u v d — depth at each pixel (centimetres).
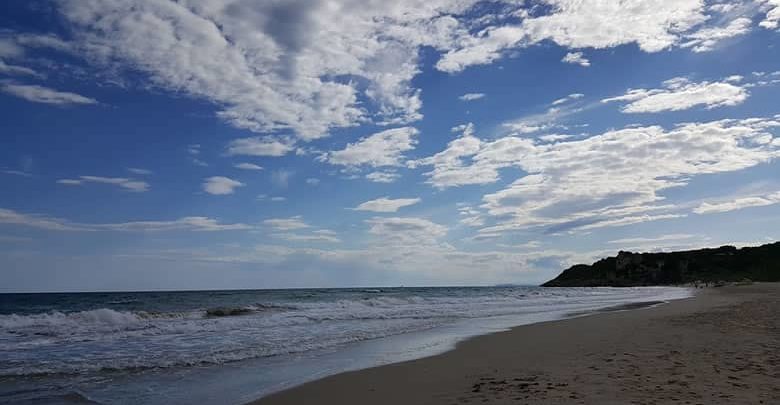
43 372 977
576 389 707
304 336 1532
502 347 1252
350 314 2381
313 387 834
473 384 802
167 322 1945
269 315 2328
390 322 1991
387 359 1112
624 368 854
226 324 1878
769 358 904
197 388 841
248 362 1089
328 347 1305
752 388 675
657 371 812
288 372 973
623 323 1731
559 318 2120
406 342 1394
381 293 6900
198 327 1777
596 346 1174
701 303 2880
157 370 1001
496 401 667
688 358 926
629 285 11500
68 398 779
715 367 828
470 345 1309
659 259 11969
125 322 1948
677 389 679
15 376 942
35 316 1975
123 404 744
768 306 2298
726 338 1193
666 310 2342
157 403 746
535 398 667
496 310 2709
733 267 10919
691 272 11188
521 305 3253
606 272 12975
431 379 870
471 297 4831
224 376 939
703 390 669
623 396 650
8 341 1416
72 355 1173
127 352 1220
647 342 1188
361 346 1323
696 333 1320
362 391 793
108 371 991
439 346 1305
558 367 909
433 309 2794
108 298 5166
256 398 770
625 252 12531
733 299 3212
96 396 792
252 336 1530
